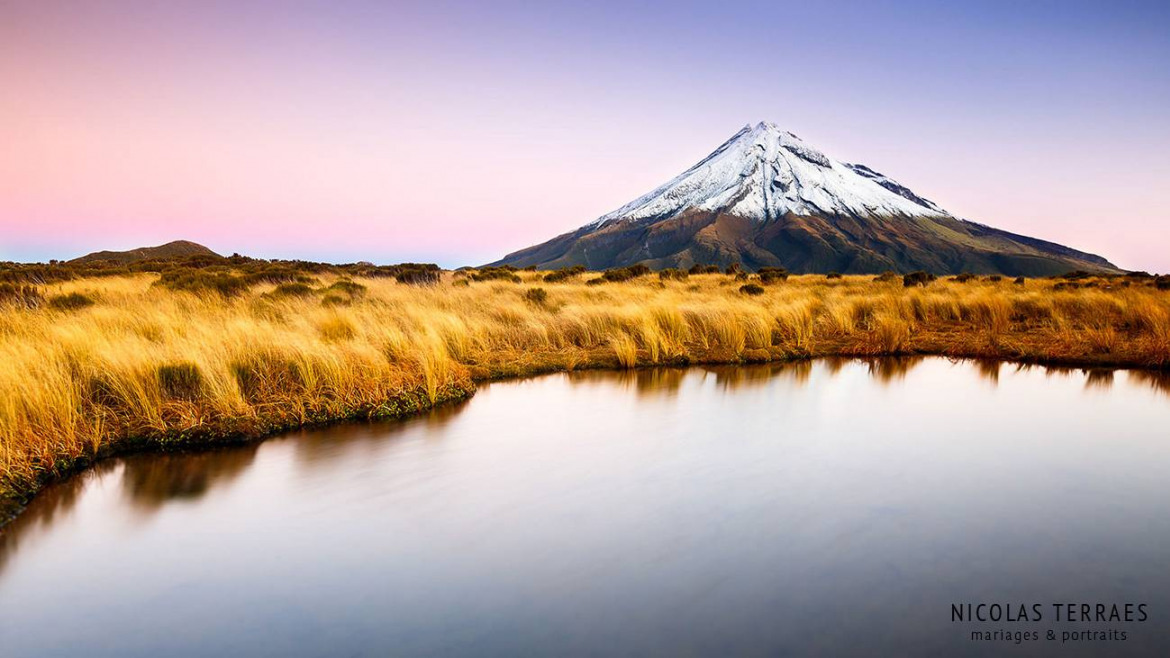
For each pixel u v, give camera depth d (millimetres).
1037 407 9172
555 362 12195
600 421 8406
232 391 7773
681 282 31859
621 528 5074
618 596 4055
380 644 3584
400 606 3963
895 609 3912
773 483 6074
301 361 8797
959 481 6113
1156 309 14883
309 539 4902
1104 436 7648
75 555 4660
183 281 19297
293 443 7328
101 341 8523
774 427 8102
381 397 8703
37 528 5098
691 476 6281
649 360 12562
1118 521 5188
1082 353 12922
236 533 5004
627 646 3543
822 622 3766
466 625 3756
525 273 39094
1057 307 17812
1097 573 4340
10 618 3859
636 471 6426
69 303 14070
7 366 6738
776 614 3854
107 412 7383
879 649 3518
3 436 5879
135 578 4316
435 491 5867
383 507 5508
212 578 4309
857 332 15789
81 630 3746
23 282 19188
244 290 18172
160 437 7031
